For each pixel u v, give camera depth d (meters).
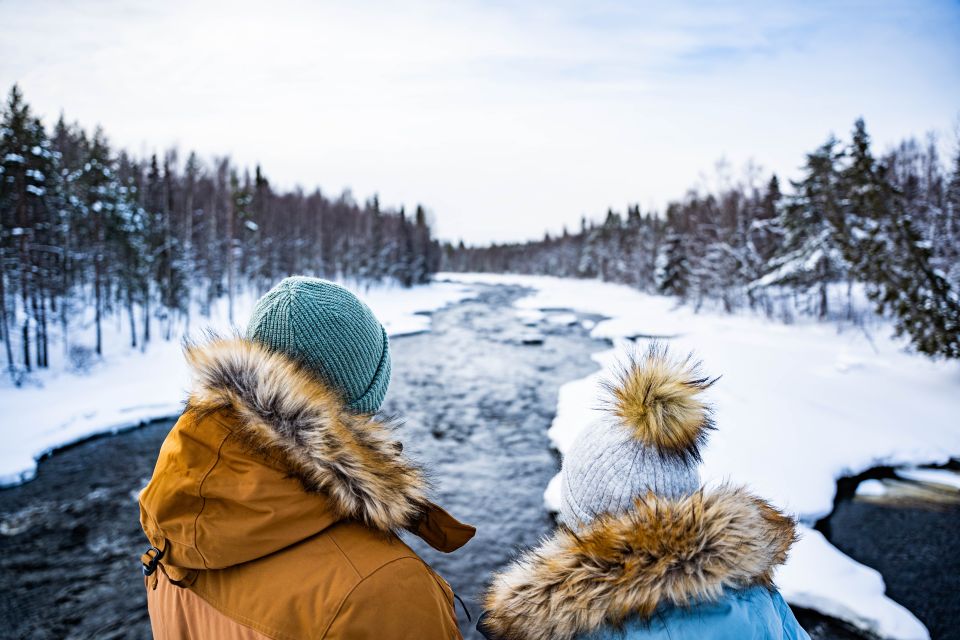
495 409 11.84
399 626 0.71
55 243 18.83
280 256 39.09
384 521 0.79
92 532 7.22
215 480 0.74
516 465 8.68
